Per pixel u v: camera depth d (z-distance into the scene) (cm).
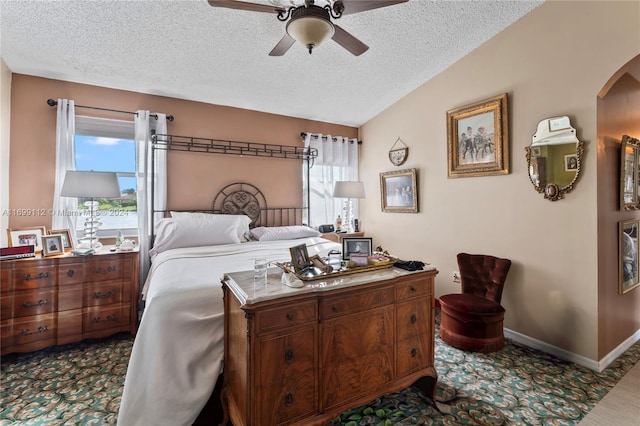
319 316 143
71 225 282
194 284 180
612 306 236
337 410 147
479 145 295
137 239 323
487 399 186
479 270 282
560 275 239
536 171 251
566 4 232
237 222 330
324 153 441
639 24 197
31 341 232
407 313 173
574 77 228
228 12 221
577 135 227
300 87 344
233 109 377
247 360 127
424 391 187
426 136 356
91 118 299
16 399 180
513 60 267
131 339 262
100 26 225
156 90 321
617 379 207
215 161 364
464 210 314
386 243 421
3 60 251
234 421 142
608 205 231
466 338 246
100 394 186
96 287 254
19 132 269
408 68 324
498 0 238
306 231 370
